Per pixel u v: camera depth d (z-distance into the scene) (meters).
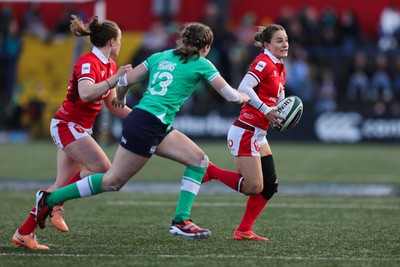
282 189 39.41
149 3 86.44
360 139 73.19
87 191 21.41
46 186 39.56
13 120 75.25
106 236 24.50
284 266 19.59
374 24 85.50
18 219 28.14
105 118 62.81
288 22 74.12
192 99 73.25
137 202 33.84
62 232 25.20
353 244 23.28
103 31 22.89
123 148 21.27
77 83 22.80
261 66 23.45
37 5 83.38
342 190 39.16
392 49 75.69
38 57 76.75
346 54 76.06
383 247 22.78
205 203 33.81
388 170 49.62
